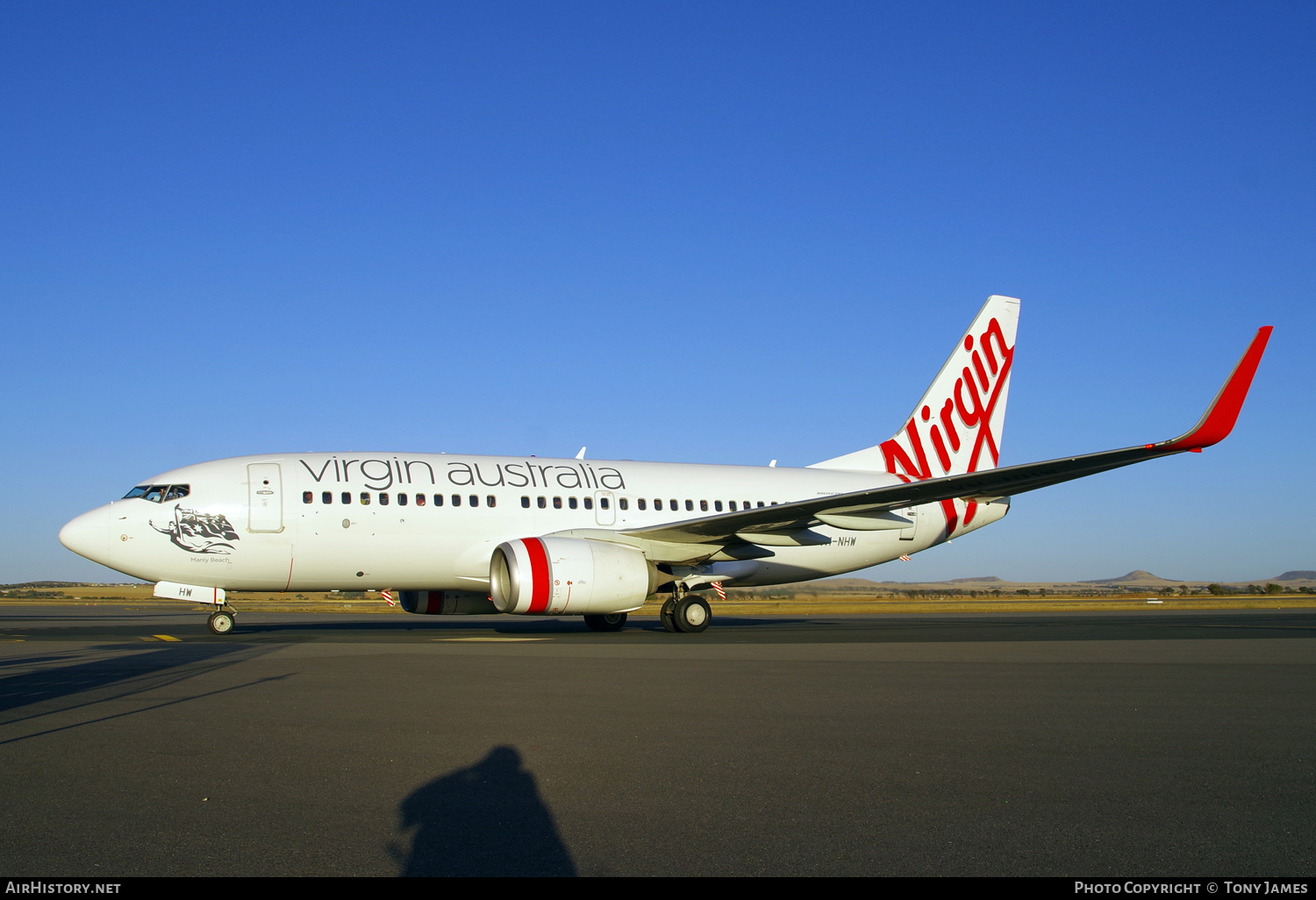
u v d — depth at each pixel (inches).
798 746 313.3
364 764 283.6
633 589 815.7
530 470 933.2
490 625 1040.8
